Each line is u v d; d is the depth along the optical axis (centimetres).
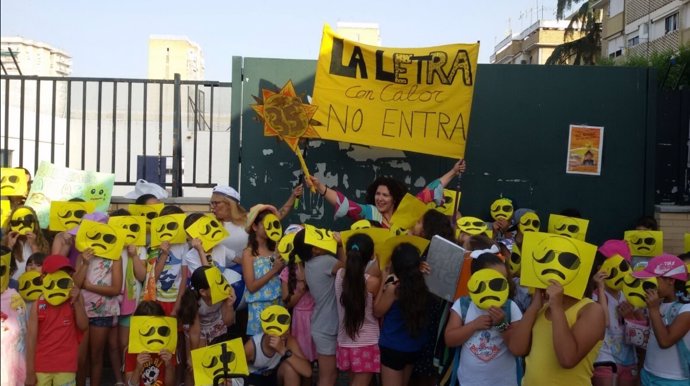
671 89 927
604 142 851
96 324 655
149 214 711
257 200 833
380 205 700
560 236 425
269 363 604
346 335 583
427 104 780
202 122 1165
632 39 3906
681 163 898
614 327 605
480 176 843
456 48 775
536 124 848
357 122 778
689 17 3262
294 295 621
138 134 1356
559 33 5912
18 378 468
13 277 606
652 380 552
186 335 627
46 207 740
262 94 751
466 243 590
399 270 547
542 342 433
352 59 782
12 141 1208
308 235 592
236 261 693
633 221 852
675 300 563
